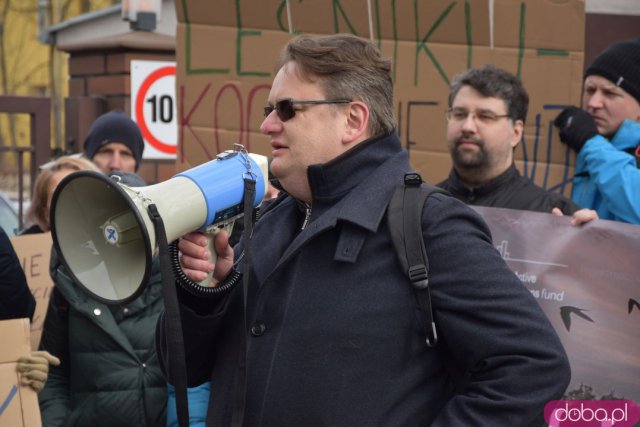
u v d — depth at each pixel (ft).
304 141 7.66
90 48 24.04
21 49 76.74
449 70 14.10
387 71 7.93
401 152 7.98
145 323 12.30
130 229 7.06
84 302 12.19
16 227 18.45
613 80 14.25
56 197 6.98
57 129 68.85
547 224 10.64
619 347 10.18
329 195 7.72
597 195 13.69
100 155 18.19
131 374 12.15
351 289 7.32
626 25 26.48
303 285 7.50
